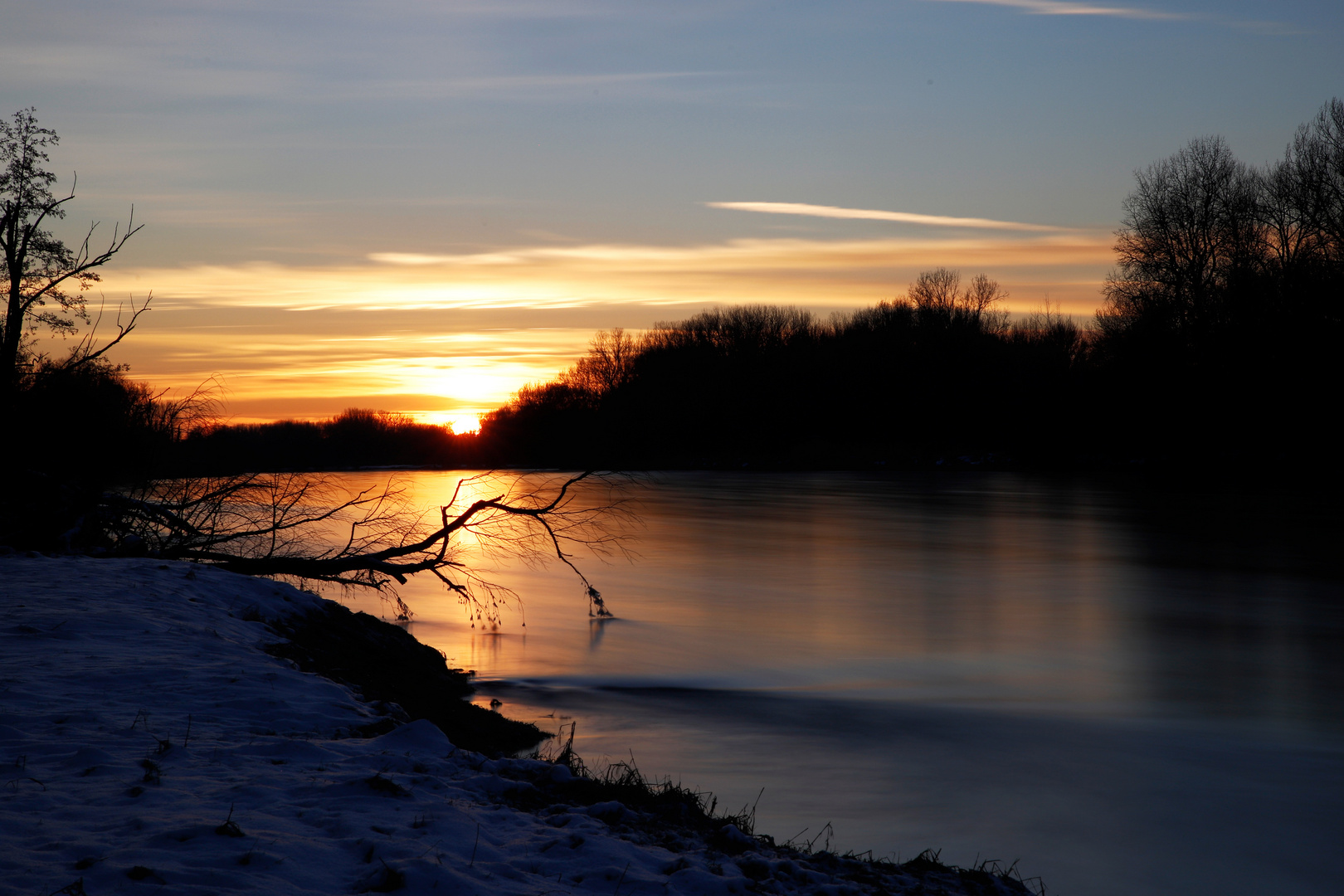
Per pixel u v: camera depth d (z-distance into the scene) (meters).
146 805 5.73
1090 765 12.40
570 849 5.84
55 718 7.45
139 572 13.89
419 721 8.05
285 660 10.81
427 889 4.97
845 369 102.88
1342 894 8.69
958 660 19.16
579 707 14.97
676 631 21.84
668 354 97.38
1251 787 11.71
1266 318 61.34
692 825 7.21
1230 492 61.19
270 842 5.28
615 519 48.12
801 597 26.88
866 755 12.65
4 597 11.82
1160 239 66.19
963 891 6.96
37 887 4.54
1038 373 93.00
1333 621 23.39
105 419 19.33
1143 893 8.73
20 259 19.97
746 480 83.00
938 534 42.47
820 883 6.21
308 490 20.67
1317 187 56.78
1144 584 28.81
